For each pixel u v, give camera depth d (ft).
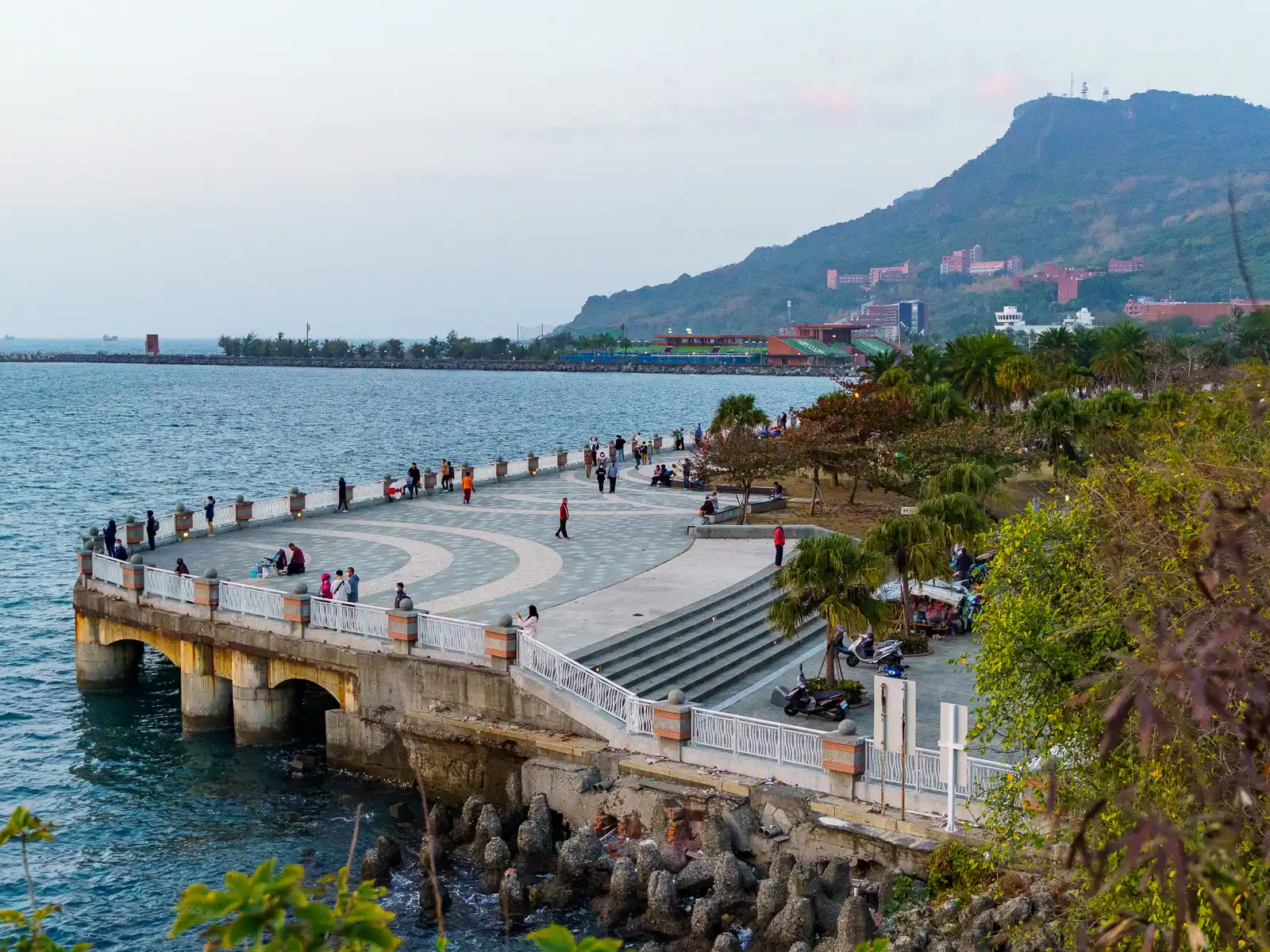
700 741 84.38
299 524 165.89
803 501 195.93
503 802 91.56
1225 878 19.94
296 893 17.99
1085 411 204.44
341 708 106.63
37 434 434.71
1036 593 61.36
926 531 112.98
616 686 88.58
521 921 74.23
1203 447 68.90
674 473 217.97
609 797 83.15
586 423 531.91
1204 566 26.63
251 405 627.05
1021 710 61.31
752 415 214.07
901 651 111.04
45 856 85.87
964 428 193.36
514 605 116.98
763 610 120.57
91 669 123.95
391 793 97.04
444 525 165.99
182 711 115.14
